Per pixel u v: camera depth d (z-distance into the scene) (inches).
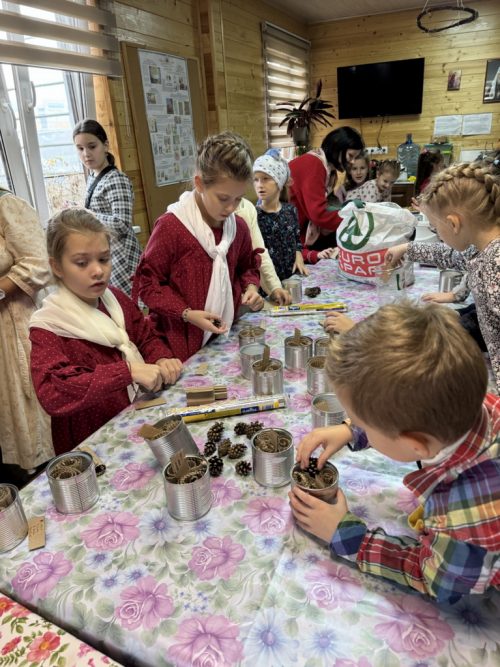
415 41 217.8
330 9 207.8
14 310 70.9
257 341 55.0
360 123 239.6
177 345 61.7
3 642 23.7
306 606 24.9
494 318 45.8
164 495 33.7
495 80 211.3
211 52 150.9
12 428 75.4
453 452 22.5
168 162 136.8
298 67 223.9
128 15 117.4
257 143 189.8
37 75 101.2
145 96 124.7
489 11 203.3
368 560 26.0
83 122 102.0
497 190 44.5
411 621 23.9
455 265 69.6
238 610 24.8
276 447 34.3
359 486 33.4
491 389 46.0
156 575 27.2
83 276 46.6
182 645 23.1
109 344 50.3
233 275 67.1
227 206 55.6
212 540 29.4
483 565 21.7
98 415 52.9
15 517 29.8
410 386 20.7
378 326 22.5
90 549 29.3
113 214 105.4
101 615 25.0
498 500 21.8
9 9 91.3
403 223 75.0
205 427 41.6
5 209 66.6
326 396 40.7
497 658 22.0
